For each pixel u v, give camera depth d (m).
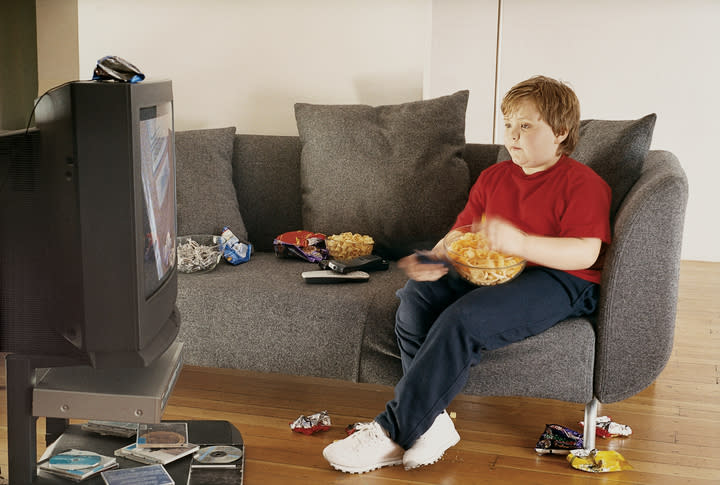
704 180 3.94
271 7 2.75
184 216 2.45
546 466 1.83
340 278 2.12
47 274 1.40
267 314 2.02
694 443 1.97
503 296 1.76
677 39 3.82
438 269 1.83
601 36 3.88
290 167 2.62
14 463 1.49
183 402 2.17
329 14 2.72
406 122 2.44
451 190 2.39
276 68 2.79
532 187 1.91
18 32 3.02
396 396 1.79
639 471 1.81
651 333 1.80
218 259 2.25
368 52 2.72
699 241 4.02
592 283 1.85
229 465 1.70
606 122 2.07
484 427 2.05
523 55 3.95
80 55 2.91
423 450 1.77
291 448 1.90
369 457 1.77
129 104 1.31
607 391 1.83
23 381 1.45
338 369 2.00
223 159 2.57
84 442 1.75
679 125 3.90
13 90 3.03
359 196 2.42
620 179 1.96
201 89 2.85
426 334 1.86
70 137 1.32
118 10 2.85
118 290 1.38
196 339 2.07
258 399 2.21
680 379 2.42
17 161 1.36
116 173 1.33
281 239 2.43
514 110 1.89
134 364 1.43
